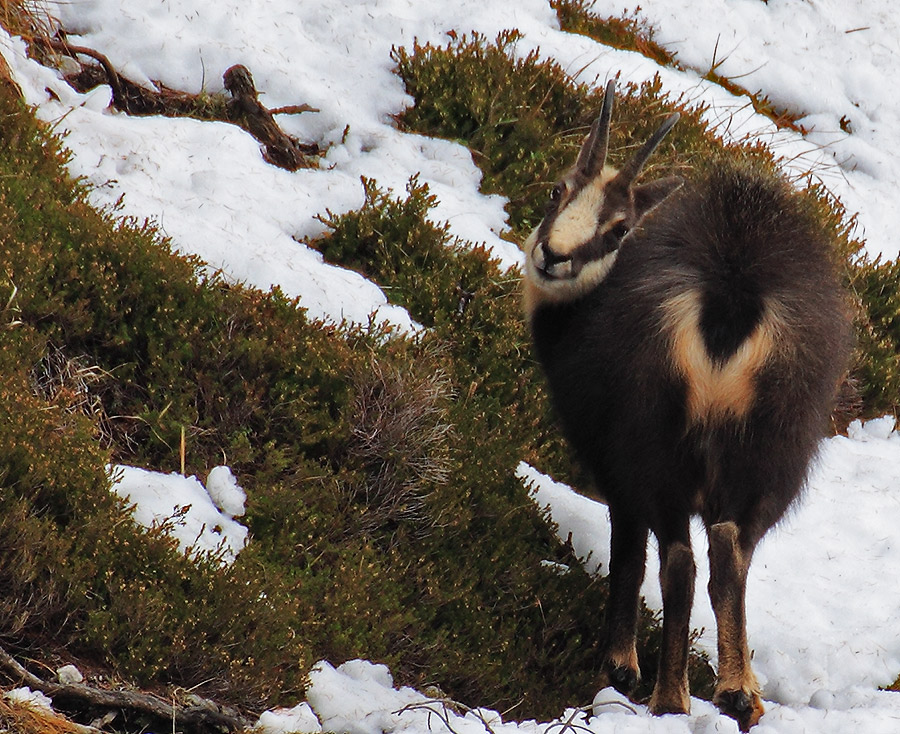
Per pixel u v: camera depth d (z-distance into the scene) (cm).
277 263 2258
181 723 1404
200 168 2472
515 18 3338
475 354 2356
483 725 1463
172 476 1781
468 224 2638
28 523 1466
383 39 3119
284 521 1781
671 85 3444
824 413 1678
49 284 1925
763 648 1997
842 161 3547
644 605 2019
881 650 2061
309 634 1627
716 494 1641
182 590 1537
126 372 1909
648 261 1698
